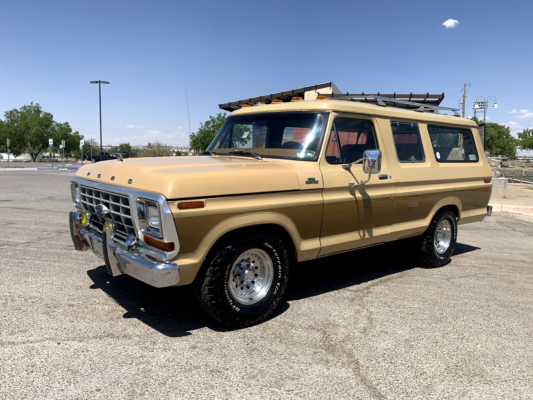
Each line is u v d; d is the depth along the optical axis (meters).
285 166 3.91
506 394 2.74
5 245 6.08
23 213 8.94
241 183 3.43
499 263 6.16
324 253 4.20
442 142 5.66
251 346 3.26
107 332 3.39
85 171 4.35
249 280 3.68
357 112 4.47
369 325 3.73
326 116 4.21
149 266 3.08
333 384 2.77
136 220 3.29
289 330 3.58
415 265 5.81
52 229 7.30
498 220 10.48
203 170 3.38
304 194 3.88
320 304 4.21
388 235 4.82
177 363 2.96
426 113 5.52
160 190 3.09
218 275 3.35
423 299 4.45
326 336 3.48
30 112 78.88
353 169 4.35
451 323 3.84
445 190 5.50
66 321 3.56
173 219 3.06
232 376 2.82
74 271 4.95
